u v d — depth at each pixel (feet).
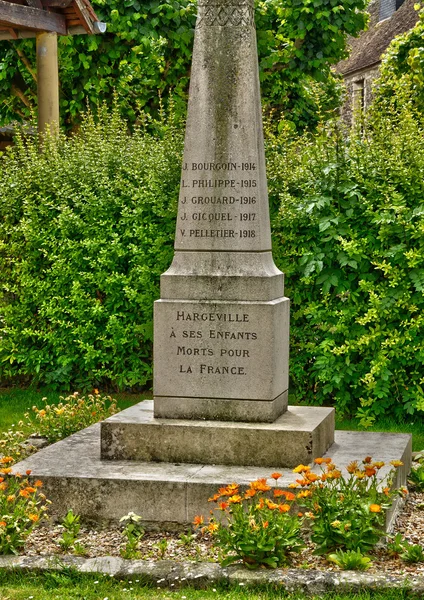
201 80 23.39
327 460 19.75
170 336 23.36
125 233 35.06
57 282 36.01
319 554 18.74
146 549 19.72
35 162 36.86
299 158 33.78
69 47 53.93
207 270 23.38
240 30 23.26
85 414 28.91
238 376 23.09
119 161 35.76
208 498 20.62
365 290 31.78
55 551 19.56
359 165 32.09
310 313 32.60
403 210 30.99
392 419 32.35
